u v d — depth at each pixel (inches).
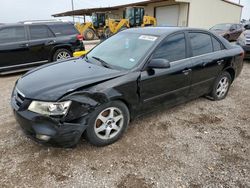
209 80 169.5
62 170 101.3
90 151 114.6
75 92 103.3
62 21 311.4
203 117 155.8
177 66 140.6
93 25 923.4
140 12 839.1
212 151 118.0
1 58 259.3
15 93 116.7
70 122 102.2
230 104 180.1
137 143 122.8
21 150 114.0
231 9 989.8
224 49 178.1
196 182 96.7
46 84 110.0
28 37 277.7
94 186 93.1
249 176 100.7
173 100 147.6
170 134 132.8
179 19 843.4
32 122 101.3
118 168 103.5
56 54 302.2
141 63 126.0
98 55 148.9
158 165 106.2
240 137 132.2
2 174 98.1
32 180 95.3
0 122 142.3
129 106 123.9
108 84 112.6
